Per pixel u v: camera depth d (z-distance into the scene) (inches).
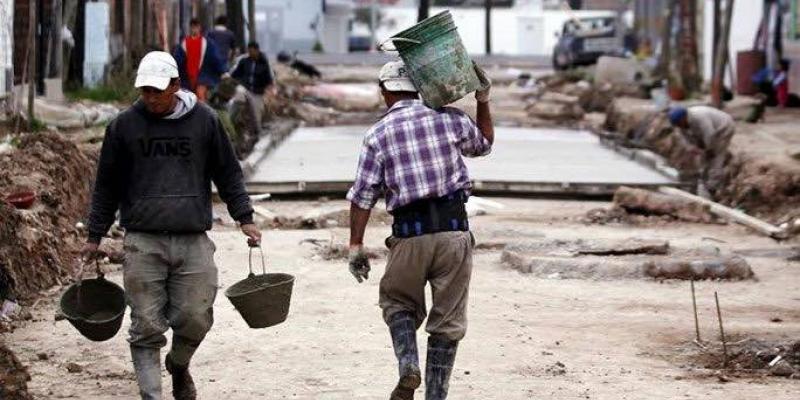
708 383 721.0
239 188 624.4
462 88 601.0
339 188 1534.2
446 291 599.2
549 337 834.2
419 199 591.5
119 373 719.1
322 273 1047.6
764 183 1509.6
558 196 1576.0
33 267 928.3
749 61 2785.4
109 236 1125.7
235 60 2210.9
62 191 1147.9
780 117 2288.4
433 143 595.8
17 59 1766.7
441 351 601.9
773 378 738.8
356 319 870.4
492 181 1569.9
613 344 820.0
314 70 3649.1
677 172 1632.6
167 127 604.7
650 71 3198.8
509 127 2450.8
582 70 3607.3
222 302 914.7
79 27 1909.4
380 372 730.2
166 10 2380.7
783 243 1280.8
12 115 1366.9
